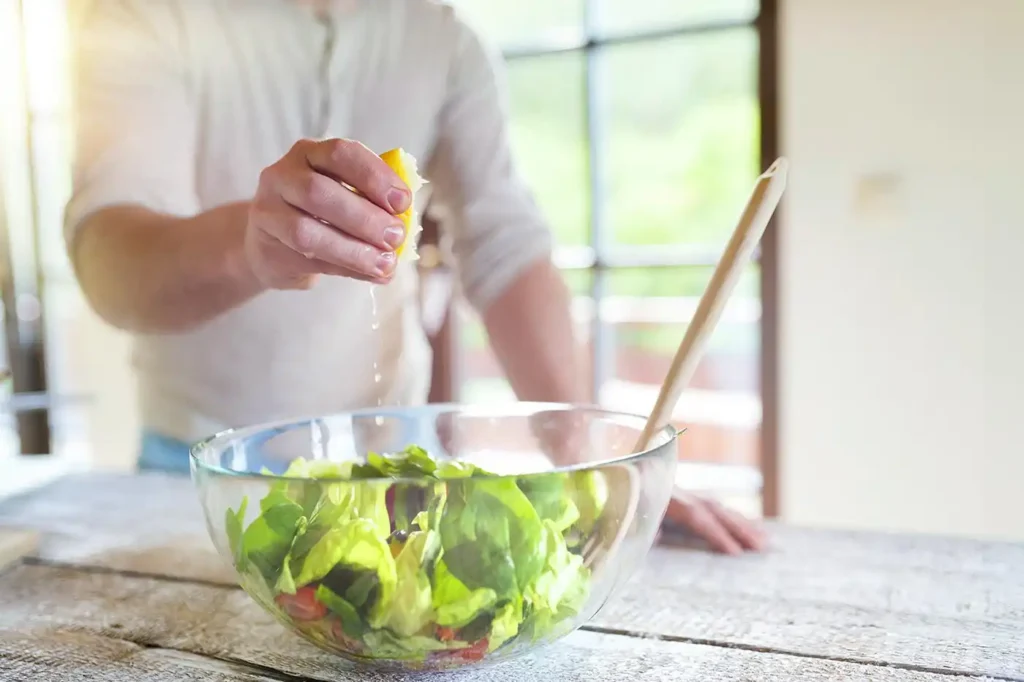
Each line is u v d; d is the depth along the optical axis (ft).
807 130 6.03
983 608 1.64
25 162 8.45
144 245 2.38
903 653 1.46
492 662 1.33
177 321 2.49
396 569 1.17
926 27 5.65
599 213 6.97
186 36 2.97
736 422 6.82
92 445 8.87
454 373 7.23
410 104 3.27
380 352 3.18
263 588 1.26
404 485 1.18
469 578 1.18
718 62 6.41
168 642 1.60
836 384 6.16
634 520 1.31
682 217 6.76
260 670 1.47
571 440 1.79
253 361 3.11
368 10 3.23
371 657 1.28
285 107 3.13
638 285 6.95
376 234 1.54
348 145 1.55
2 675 1.48
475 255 3.31
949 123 5.67
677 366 1.43
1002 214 5.62
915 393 5.97
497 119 3.44
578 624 1.34
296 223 1.55
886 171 5.86
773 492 6.40
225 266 2.11
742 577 1.86
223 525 1.30
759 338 6.36
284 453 1.70
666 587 1.80
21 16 8.09
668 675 1.40
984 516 5.90
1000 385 5.75
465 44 3.42
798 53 5.99
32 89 8.25
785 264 6.18
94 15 2.92
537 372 3.19
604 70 6.80
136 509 2.50
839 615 1.63
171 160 2.87
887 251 5.91
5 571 2.01
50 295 8.71
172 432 3.26
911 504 6.07
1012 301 5.65
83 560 2.08
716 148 6.54
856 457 6.17
